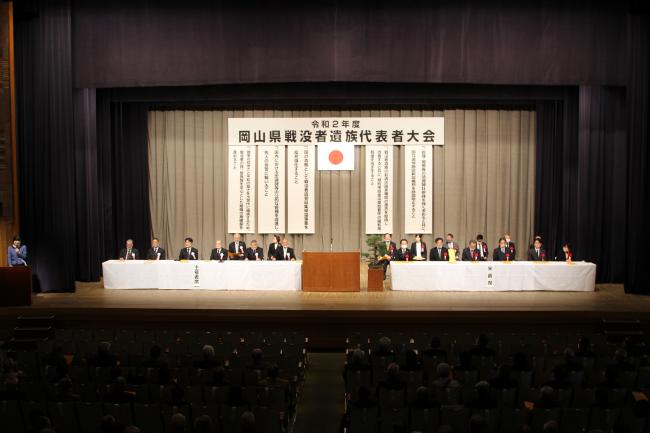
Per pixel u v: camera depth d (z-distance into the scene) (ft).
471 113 55.57
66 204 45.78
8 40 45.09
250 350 32.96
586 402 25.44
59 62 45.68
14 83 45.62
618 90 49.62
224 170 56.59
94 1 46.16
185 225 56.90
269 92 51.98
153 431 24.09
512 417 23.16
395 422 21.18
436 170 55.98
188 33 46.29
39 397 26.30
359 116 55.77
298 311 38.50
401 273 43.86
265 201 56.34
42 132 45.78
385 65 45.83
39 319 39.01
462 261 44.80
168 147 56.39
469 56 45.65
